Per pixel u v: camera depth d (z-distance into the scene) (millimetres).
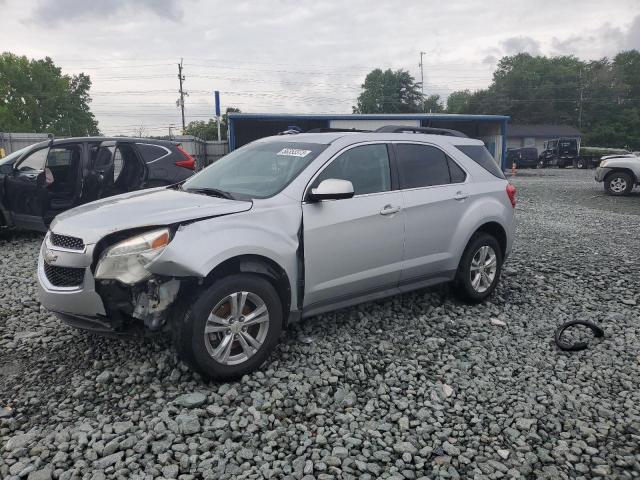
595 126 84875
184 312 3494
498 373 3979
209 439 3080
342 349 4281
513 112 88750
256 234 3758
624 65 91000
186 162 9039
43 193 7852
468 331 4777
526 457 2979
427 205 4816
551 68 95062
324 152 4359
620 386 3807
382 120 31594
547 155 45312
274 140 4957
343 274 4309
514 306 5441
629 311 5332
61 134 81875
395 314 5102
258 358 3791
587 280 6387
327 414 3369
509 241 5672
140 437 3066
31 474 2719
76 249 3596
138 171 8492
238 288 3631
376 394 3637
